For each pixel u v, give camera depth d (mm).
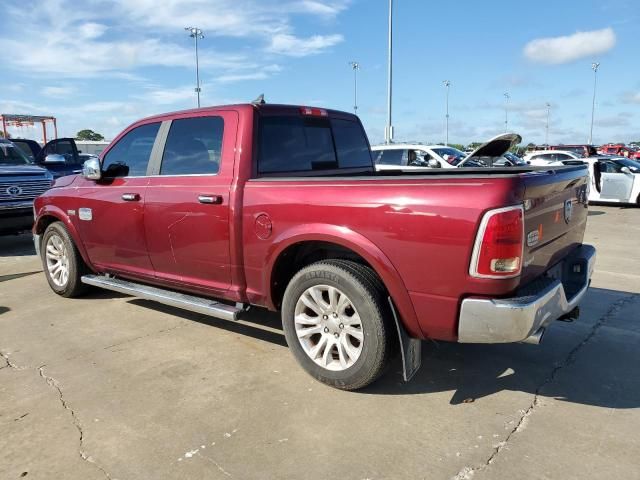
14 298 5816
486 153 4938
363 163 5113
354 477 2607
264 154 3980
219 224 3922
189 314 5121
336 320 3441
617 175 15406
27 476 2668
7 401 3430
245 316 5031
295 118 4312
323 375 3518
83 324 4883
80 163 13953
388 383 3602
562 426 3031
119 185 4770
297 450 2836
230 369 3854
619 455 2744
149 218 4449
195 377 3732
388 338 3260
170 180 4316
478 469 2648
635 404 3287
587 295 5625
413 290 3072
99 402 3398
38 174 9078
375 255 3152
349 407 3281
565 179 3430
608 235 10141
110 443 2938
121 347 4309
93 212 5031
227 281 4035
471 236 2824
